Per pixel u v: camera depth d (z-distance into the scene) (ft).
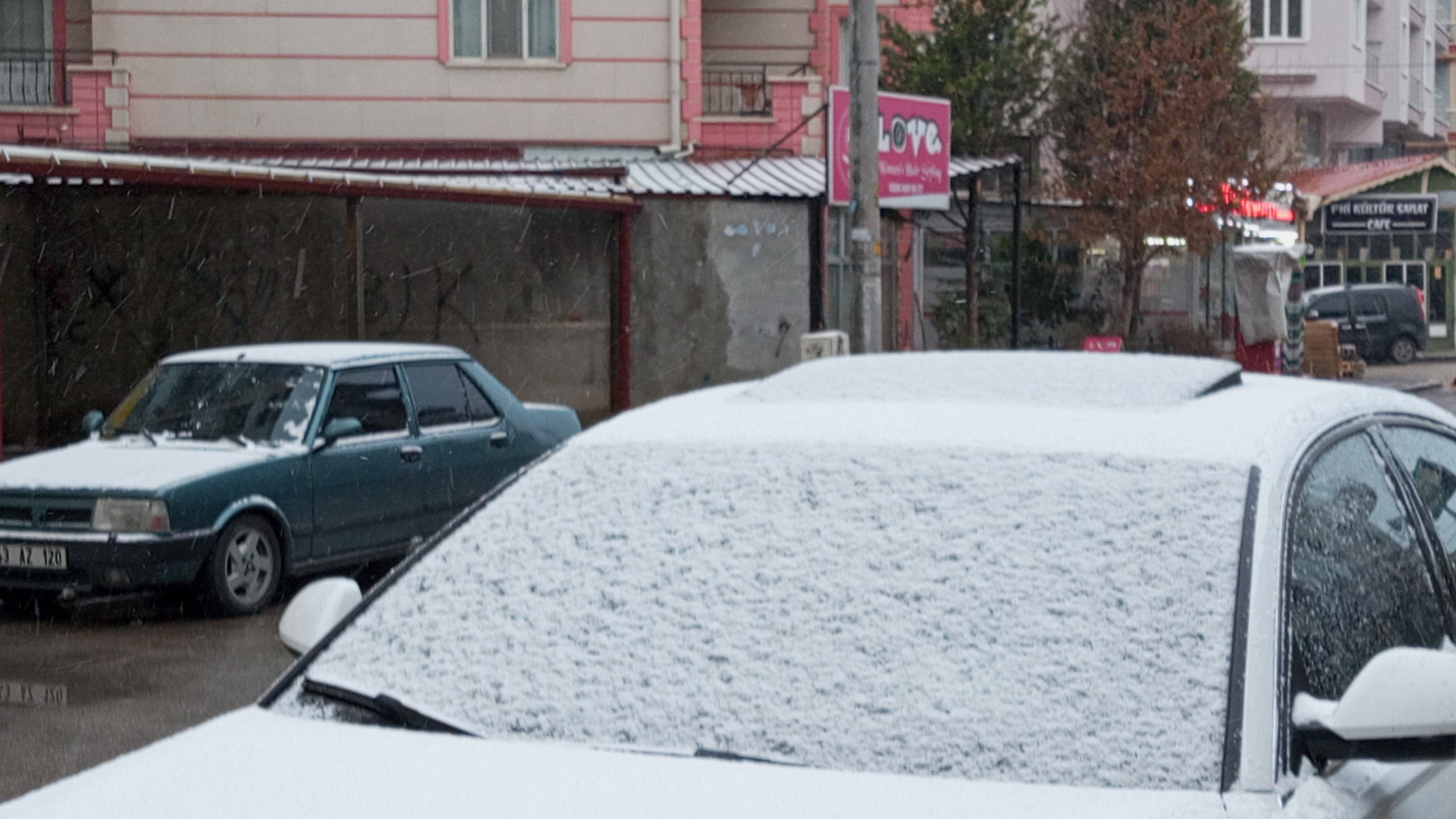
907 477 11.57
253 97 79.46
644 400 76.13
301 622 12.81
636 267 75.72
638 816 9.30
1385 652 9.99
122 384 69.21
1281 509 10.81
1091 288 113.70
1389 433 13.24
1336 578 11.24
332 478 37.11
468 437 40.75
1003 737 9.90
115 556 33.40
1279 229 135.64
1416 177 163.63
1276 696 9.78
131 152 78.18
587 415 75.61
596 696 10.84
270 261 70.08
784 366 77.05
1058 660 10.19
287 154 79.56
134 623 35.22
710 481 12.16
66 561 33.58
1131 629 10.23
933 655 10.41
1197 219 102.89
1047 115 106.22
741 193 74.43
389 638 11.97
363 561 38.34
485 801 9.60
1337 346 114.83
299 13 79.56
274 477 35.78
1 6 79.71
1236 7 107.76
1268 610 10.15
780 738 10.23
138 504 33.60
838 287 82.53
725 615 11.06
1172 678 9.96
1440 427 14.29
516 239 73.97
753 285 76.54
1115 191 102.68
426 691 11.32
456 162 79.05
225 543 34.81
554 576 11.88
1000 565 10.77
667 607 11.28
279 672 30.63
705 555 11.55
